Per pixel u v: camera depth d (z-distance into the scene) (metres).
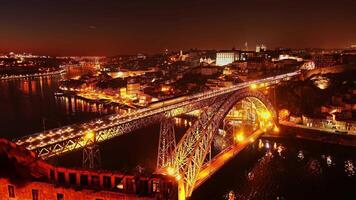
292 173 114.19
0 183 42.88
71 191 41.12
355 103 169.50
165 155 106.94
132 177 41.22
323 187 103.94
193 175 88.00
